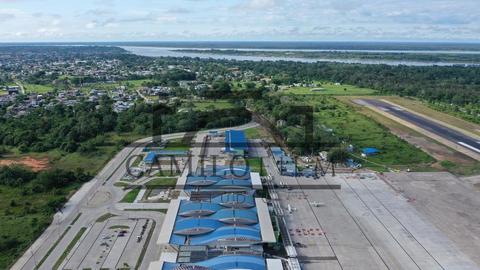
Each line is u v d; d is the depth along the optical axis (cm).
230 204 7481
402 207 8062
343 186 9138
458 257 6322
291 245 6531
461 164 10600
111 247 6506
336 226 7281
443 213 7806
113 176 9638
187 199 7956
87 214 7656
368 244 6688
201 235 6506
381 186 9138
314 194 8694
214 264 5588
